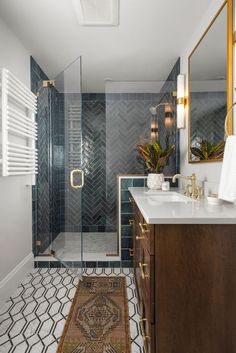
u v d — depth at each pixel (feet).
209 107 5.87
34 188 8.89
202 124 6.36
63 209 8.32
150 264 3.49
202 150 6.36
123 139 12.45
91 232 13.37
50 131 8.94
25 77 8.05
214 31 5.53
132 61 9.21
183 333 3.47
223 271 3.49
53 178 8.83
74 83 7.45
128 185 8.89
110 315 5.72
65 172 8.20
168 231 3.48
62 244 8.36
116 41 7.68
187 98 7.76
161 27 6.90
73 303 6.25
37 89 9.00
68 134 7.98
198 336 3.48
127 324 5.39
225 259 3.49
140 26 6.84
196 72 6.81
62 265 8.66
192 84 7.16
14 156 6.83
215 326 3.48
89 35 7.27
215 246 3.49
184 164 8.21
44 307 6.08
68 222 8.05
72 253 7.83
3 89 6.00
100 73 10.47
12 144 6.41
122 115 12.30
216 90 5.44
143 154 8.64
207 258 3.49
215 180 5.58
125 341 4.87
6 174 6.17
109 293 6.77
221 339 3.49
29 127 7.67
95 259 8.71
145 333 4.30
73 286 7.20
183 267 3.48
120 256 8.73
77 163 7.67
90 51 8.32
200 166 6.59
